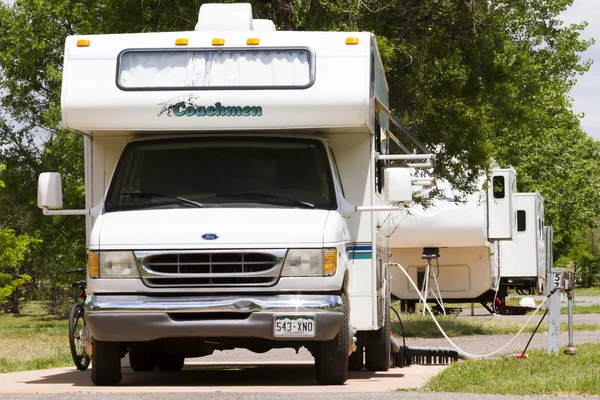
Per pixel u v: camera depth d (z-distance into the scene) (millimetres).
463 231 45031
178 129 18266
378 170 21078
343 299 17500
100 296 17141
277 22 34594
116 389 17219
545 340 34719
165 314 16875
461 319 45906
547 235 67250
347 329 17656
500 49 37906
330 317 16891
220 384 18859
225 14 20328
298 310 16828
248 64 18312
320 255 17016
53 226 71750
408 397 14656
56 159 75375
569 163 87625
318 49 18328
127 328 16953
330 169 18656
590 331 38375
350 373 22266
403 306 50531
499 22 37594
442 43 38594
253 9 33938
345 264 17984
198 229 17109
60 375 22422
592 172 98250
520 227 56656
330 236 17141
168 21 35250
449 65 39156
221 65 18344
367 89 18078
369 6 34781
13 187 78750
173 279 17016
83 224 71125
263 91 18094
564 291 23344
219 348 18906
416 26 38000
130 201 18281
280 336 16844
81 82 18297
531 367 19875
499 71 38312
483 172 40500
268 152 18641
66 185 67562
